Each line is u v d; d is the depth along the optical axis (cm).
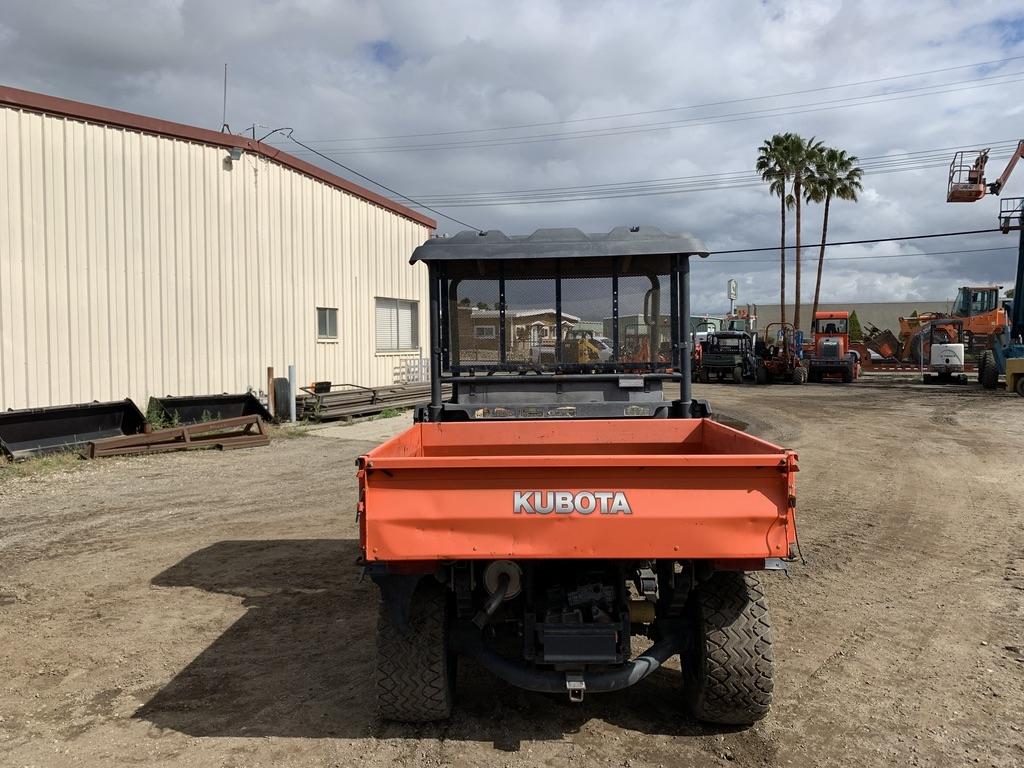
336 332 1794
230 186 1491
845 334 3200
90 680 435
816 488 976
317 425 1555
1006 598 567
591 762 347
